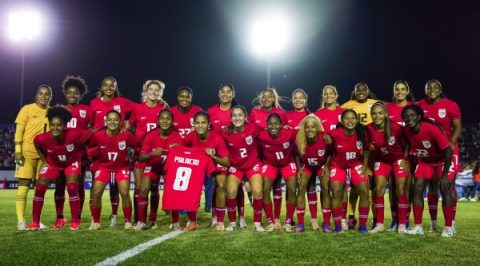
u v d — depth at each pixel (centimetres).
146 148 675
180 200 658
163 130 679
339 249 490
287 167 678
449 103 671
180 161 671
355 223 717
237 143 669
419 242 540
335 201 652
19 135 686
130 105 778
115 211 705
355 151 657
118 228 673
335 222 650
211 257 443
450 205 604
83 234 596
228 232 629
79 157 678
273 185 716
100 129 672
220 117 764
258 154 688
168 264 412
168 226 722
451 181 614
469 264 418
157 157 684
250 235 596
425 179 631
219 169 669
